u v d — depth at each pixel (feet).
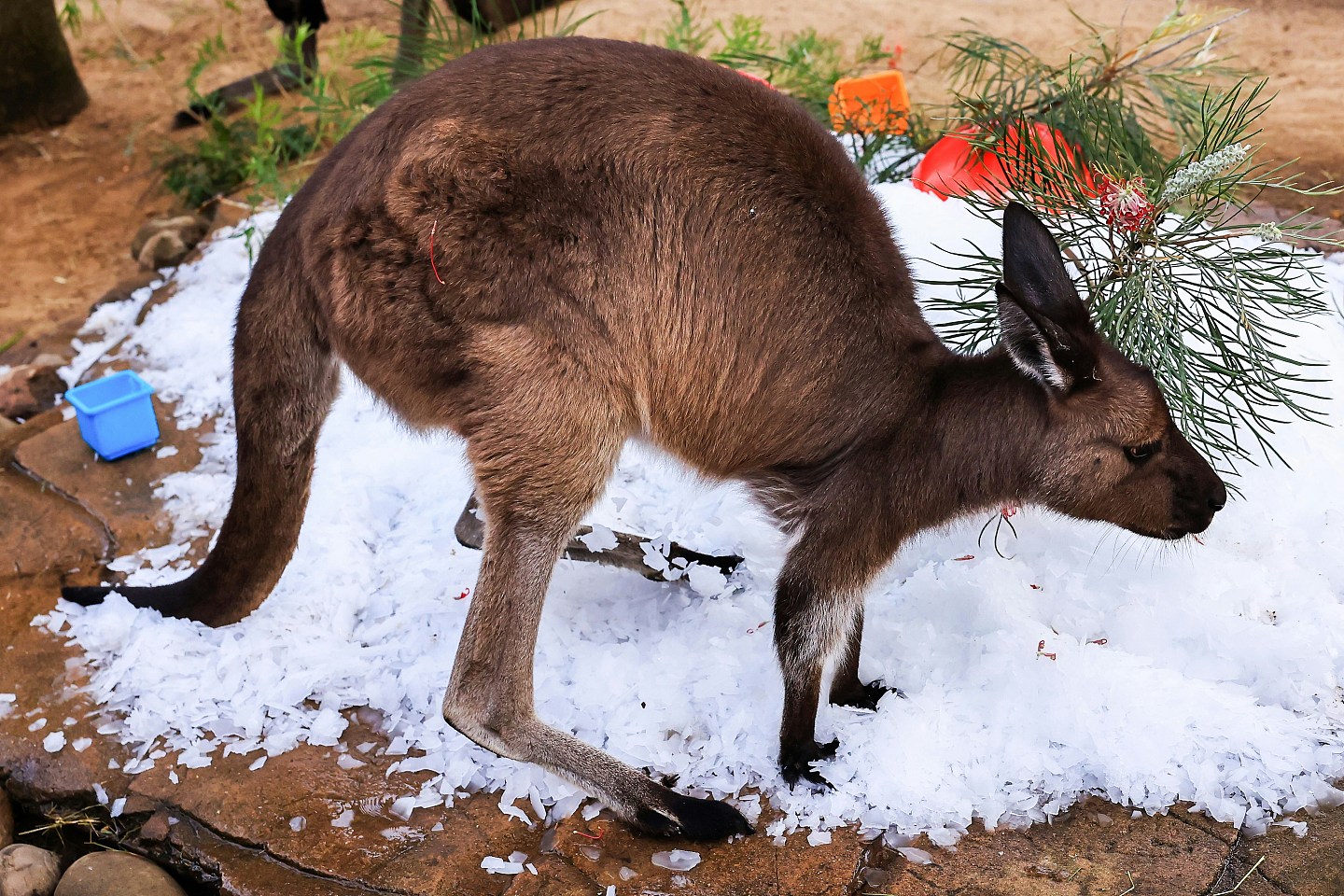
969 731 11.35
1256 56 24.97
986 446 10.77
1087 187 14.64
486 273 10.58
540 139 10.59
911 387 10.89
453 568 13.73
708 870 10.58
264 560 12.59
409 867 10.76
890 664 12.35
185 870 11.23
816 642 10.94
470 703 10.92
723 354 10.90
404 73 20.93
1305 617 12.17
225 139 24.34
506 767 11.60
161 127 28.07
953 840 10.65
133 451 15.92
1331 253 17.35
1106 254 14.75
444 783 11.55
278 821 11.27
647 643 12.83
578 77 10.78
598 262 10.60
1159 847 10.44
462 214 10.55
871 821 10.87
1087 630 12.36
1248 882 10.09
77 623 13.51
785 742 11.26
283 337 11.62
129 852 11.44
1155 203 12.86
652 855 10.78
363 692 12.57
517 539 10.92
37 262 23.57
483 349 10.66
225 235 20.36
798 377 10.88
